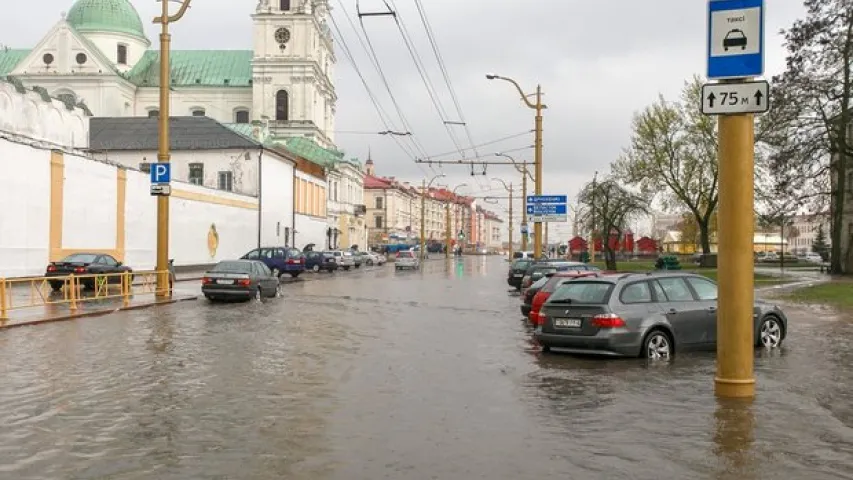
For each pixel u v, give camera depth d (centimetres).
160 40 2534
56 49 8369
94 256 3038
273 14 8831
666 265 5197
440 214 17600
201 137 6022
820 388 1012
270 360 1275
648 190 5944
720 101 921
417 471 638
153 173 2545
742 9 916
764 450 702
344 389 1015
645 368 1191
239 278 2611
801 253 11094
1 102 3878
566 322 1302
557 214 3728
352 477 621
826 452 696
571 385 1045
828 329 1816
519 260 3709
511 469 644
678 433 766
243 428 789
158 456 681
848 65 3919
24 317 1908
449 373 1152
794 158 4016
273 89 8869
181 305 2462
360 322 1970
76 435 755
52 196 3481
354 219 9900
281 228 6581
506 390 1010
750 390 945
